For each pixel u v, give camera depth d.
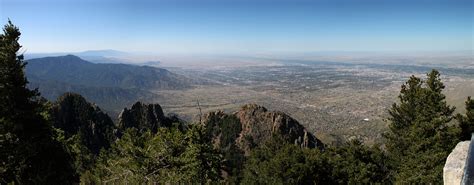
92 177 36.41
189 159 38.72
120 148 43.06
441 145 28.83
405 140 32.50
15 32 23.70
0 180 22.92
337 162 39.03
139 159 37.22
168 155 38.59
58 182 25.09
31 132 24.69
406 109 32.50
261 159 44.88
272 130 78.62
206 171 40.53
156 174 36.50
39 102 25.62
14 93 23.33
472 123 31.70
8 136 22.66
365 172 35.56
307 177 36.97
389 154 35.34
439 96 29.45
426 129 29.28
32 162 24.31
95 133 77.50
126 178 34.88
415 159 30.00
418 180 29.38
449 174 14.40
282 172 36.91
